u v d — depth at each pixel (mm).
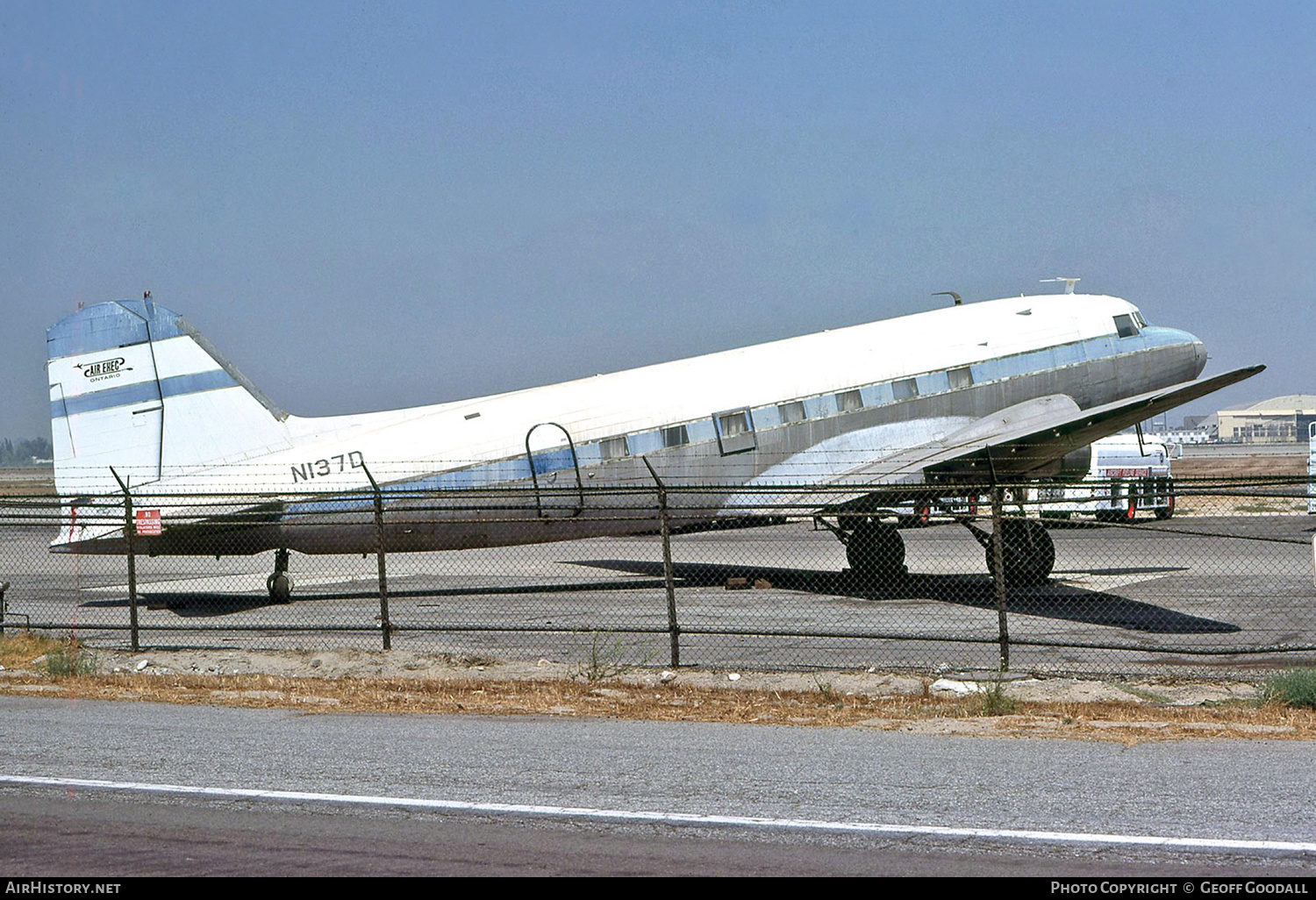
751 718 10828
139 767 8727
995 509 13875
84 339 22453
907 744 9438
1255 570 25234
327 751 9258
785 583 24484
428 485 22656
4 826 7215
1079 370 25688
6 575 29703
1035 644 13414
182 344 22750
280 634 18250
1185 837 6707
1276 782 7945
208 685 13203
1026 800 7547
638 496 23422
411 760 8922
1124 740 9492
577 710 11422
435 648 16422
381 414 23516
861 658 14961
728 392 23891
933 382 24766
